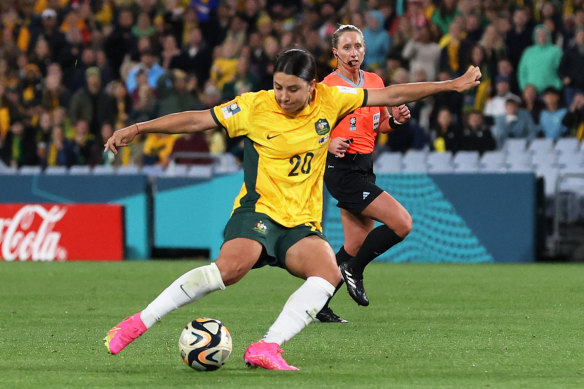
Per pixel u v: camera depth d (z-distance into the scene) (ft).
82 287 123.24
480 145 178.70
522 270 144.15
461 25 197.16
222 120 61.36
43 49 231.50
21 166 205.46
